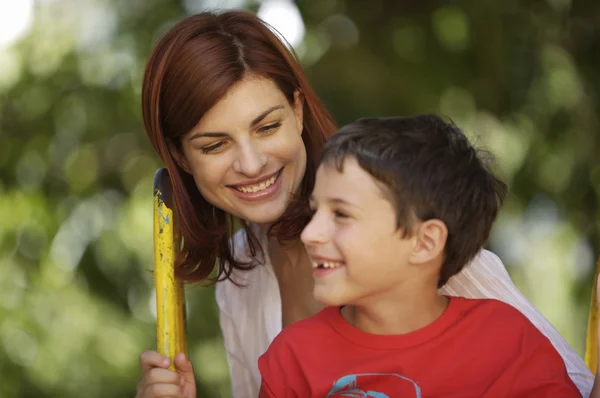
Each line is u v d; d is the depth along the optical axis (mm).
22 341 5840
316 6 5887
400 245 1806
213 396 5973
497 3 5707
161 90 2221
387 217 1789
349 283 1820
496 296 2238
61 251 6082
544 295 5793
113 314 5961
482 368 1860
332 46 5754
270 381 1947
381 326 1893
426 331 1882
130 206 6113
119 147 6207
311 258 1855
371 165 1786
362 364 1877
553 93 5840
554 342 2217
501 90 5777
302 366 1921
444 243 1828
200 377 5965
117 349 5895
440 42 5793
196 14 2258
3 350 5797
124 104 6043
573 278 5781
